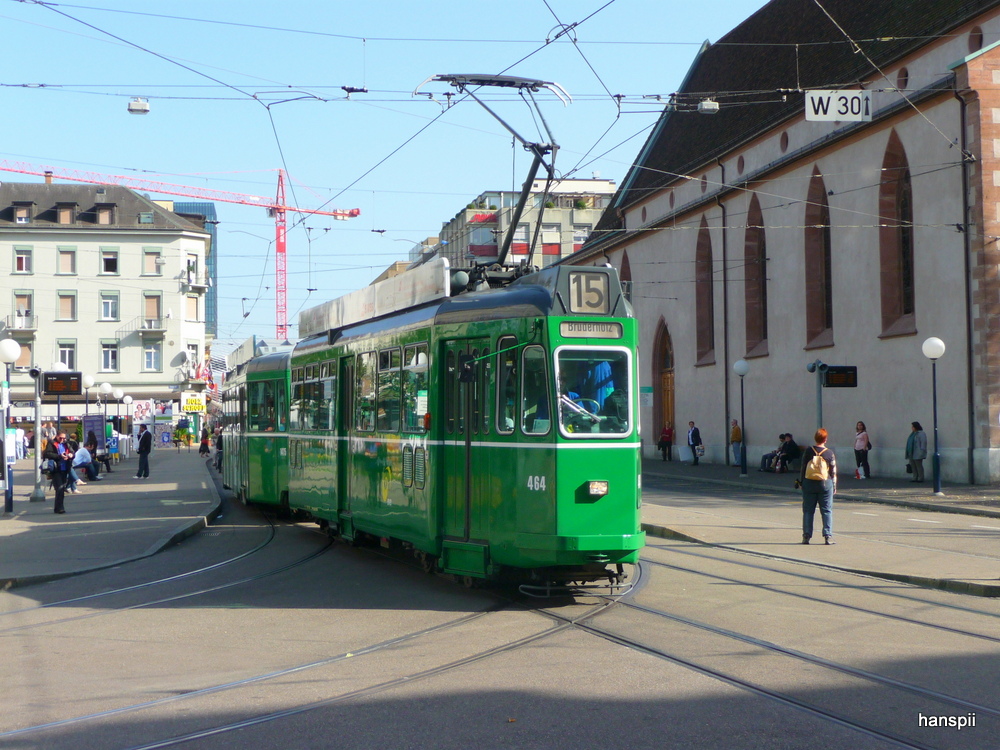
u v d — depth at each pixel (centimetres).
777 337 3981
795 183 3825
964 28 2975
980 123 2880
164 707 752
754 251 4225
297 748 641
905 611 1080
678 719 680
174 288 7712
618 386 1141
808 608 1095
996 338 2873
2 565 1545
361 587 1298
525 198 1570
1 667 903
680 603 1125
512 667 838
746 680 782
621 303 1156
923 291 3116
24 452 6300
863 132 3369
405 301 1409
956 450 2961
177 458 5931
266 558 1620
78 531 2002
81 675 865
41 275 7562
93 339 7625
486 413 1187
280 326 8431
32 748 660
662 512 2233
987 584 1190
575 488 1105
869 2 3719
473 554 1191
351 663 877
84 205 7856
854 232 3459
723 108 4688
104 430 4400
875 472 3322
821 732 650
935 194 3059
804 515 1655
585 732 654
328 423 1683
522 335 1146
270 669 866
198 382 7731
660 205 5128
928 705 714
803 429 3797
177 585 1368
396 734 661
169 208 8625
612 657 866
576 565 1183
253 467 2273
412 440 1323
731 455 4366
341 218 7038
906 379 3198
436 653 903
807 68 3928
